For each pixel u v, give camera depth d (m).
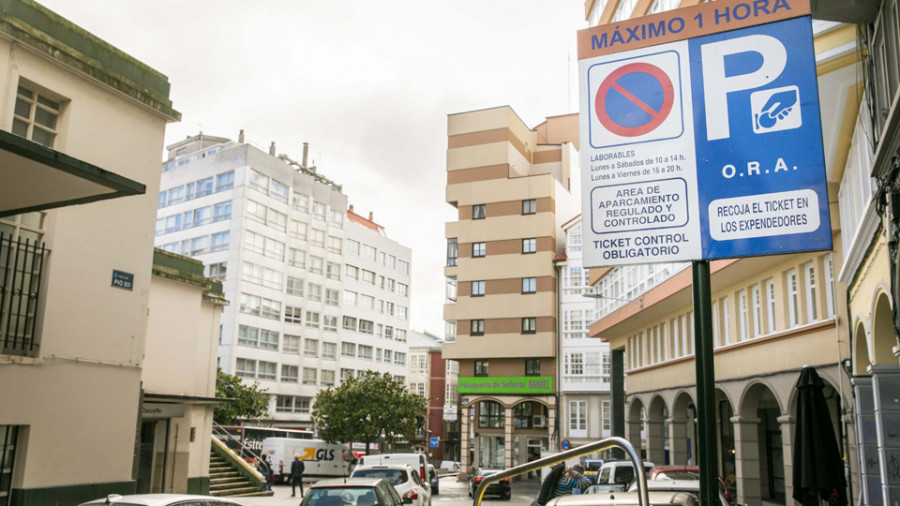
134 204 15.50
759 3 7.69
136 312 15.35
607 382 48.22
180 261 22.94
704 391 6.98
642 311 28.31
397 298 85.81
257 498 27.05
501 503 31.14
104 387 14.49
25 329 13.15
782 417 18.75
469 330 51.56
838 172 14.79
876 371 11.41
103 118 14.90
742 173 7.46
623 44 8.14
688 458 27.42
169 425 22.00
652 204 7.71
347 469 45.50
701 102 7.73
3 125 12.88
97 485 14.10
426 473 26.11
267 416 59.78
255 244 65.69
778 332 19.42
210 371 25.16
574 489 9.88
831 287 17.03
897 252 8.78
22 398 12.88
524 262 50.91
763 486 24.27
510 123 53.72
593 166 7.99
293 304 69.38
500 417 51.69
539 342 49.72
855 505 15.40
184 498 9.24
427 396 87.25
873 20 10.59
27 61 13.39
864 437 13.69
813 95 7.39
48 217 13.83
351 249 78.31
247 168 65.50
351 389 49.69
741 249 7.32
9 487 12.74
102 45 15.16
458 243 52.88
